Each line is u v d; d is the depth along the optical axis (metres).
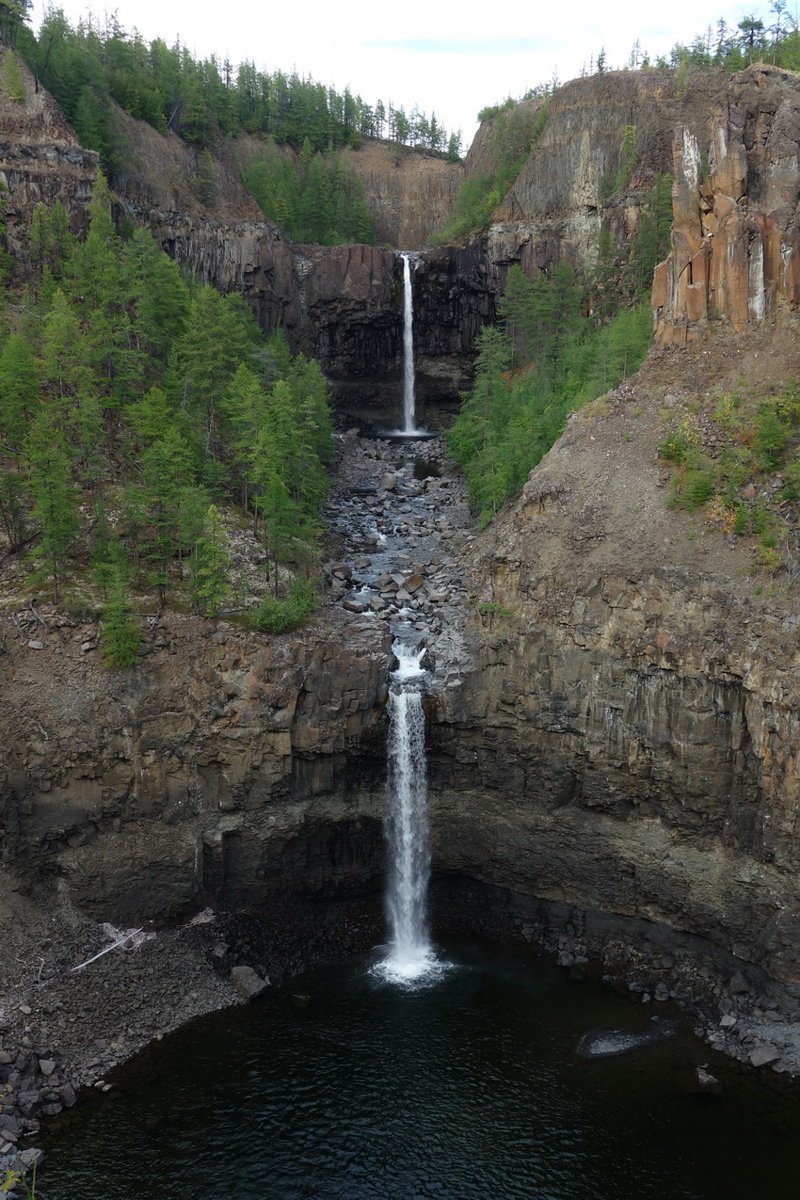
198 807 55.34
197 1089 44.41
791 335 64.75
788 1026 47.12
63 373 68.38
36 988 47.97
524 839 57.75
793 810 47.84
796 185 65.56
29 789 51.53
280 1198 38.81
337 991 51.78
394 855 59.84
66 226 86.81
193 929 54.38
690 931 52.59
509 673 57.91
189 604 60.03
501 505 81.56
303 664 56.84
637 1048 47.03
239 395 75.94
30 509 62.53
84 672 54.47
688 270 69.12
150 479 60.34
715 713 51.06
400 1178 39.88
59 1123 42.16
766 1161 40.38
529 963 54.50
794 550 53.62
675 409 65.88
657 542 57.25
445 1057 46.53
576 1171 40.12
